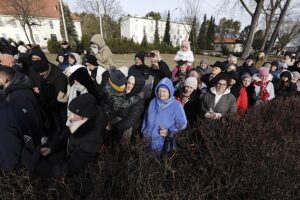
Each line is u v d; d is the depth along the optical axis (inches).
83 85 107.3
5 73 88.2
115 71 95.9
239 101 126.3
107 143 84.0
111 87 94.3
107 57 155.1
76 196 55.6
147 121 95.2
